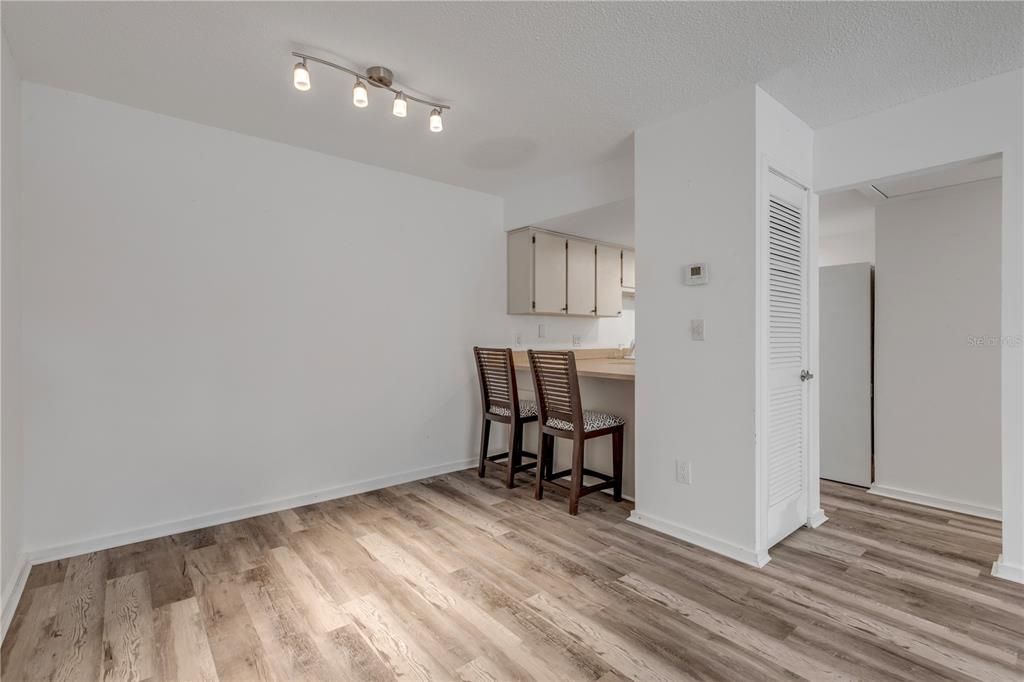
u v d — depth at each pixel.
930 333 3.14
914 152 2.40
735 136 2.34
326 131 2.82
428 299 3.71
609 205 3.36
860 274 3.53
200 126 2.72
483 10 1.75
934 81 2.22
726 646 1.67
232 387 2.83
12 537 2.01
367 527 2.72
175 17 1.79
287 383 3.03
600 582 2.10
